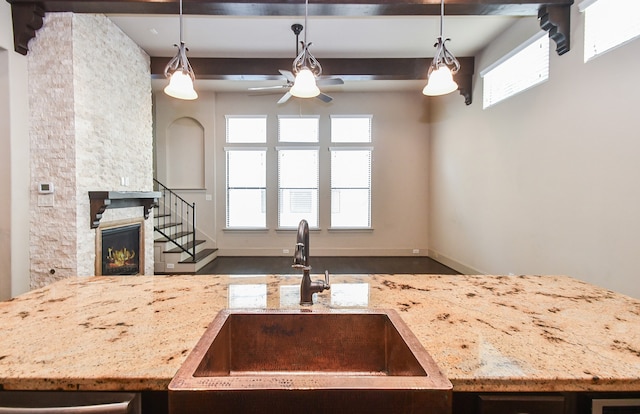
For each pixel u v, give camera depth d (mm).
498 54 4043
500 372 775
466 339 947
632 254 2371
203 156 6344
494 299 1312
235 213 6441
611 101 2523
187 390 695
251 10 2871
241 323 1154
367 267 5559
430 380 730
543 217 3303
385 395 702
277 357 1154
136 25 3689
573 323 1065
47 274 3061
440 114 5910
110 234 3596
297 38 3721
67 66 3006
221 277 1669
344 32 3889
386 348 1135
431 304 1251
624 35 2451
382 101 6398
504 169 3979
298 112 6348
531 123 3471
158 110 6234
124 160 3875
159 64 4508
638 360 832
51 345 905
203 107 6234
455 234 5336
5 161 2865
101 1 2781
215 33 3879
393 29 3832
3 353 861
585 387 764
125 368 792
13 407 768
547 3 2865
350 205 6508
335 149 6383
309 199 6480
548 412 785
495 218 4195
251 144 6328
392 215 6488
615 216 2498
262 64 4605
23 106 2982
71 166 3049
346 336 1163
